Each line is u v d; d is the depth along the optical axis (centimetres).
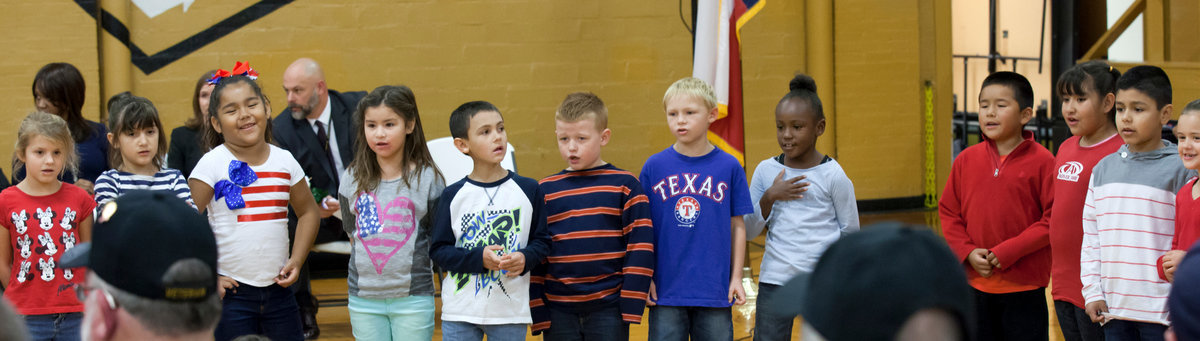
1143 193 429
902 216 1166
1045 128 1323
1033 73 1691
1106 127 469
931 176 1209
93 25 933
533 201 480
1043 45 1634
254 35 968
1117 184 438
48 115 470
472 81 1022
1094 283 443
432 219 494
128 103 486
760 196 530
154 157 498
